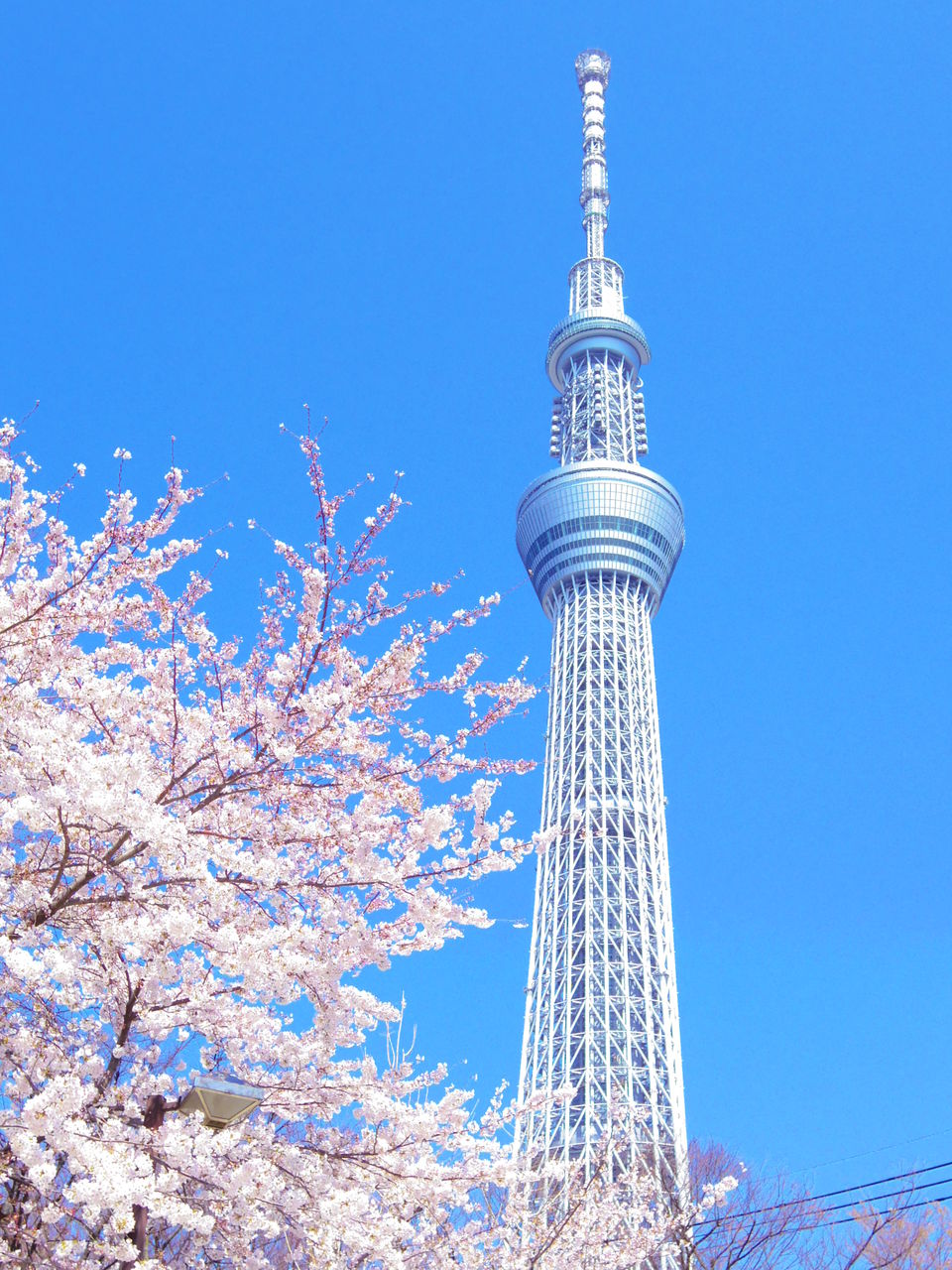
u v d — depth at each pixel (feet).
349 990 32.42
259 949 28.09
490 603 35.29
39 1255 28.84
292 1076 34.19
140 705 34.68
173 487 34.68
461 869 33.55
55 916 31.40
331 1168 33.30
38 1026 31.24
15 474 34.55
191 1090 31.63
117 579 35.12
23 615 34.06
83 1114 28.02
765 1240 73.46
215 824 32.68
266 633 37.17
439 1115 35.50
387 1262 30.71
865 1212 86.84
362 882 32.19
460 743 35.35
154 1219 35.29
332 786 33.04
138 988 31.55
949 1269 88.84
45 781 28.96
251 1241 35.58
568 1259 54.29
